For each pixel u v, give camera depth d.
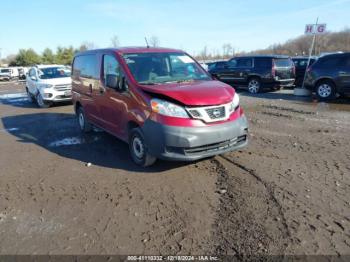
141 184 4.79
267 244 3.27
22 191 4.77
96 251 3.28
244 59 15.55
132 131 5.38
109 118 6.26
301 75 16.64
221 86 5.22
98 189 4.69
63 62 68.56
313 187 4.49
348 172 5.01
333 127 7.86
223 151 4.89
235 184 4.63
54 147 7.02
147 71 5.59
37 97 13.23
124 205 4.18
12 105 14.28
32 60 70.12
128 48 6.18
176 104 4.60
